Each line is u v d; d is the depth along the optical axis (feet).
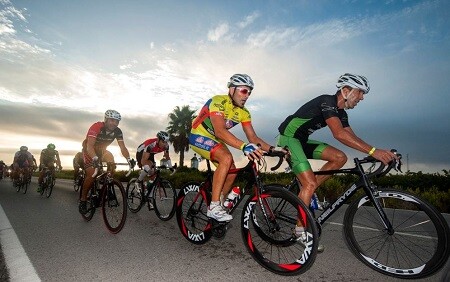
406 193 7.23
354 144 7.89
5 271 7.48
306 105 9.40
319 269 7.84
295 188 9.93
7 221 13.58
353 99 8.59
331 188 25.58
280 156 8.29
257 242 10.03
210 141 9.49
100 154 15.05
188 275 7.34
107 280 6.99
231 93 9.19
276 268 7.53
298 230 8.09
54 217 14.62
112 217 13.43
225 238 10.91
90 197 13.80
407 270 7.12
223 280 7.06
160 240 10.59
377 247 9.67
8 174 72.13
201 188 10.23
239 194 9.25
